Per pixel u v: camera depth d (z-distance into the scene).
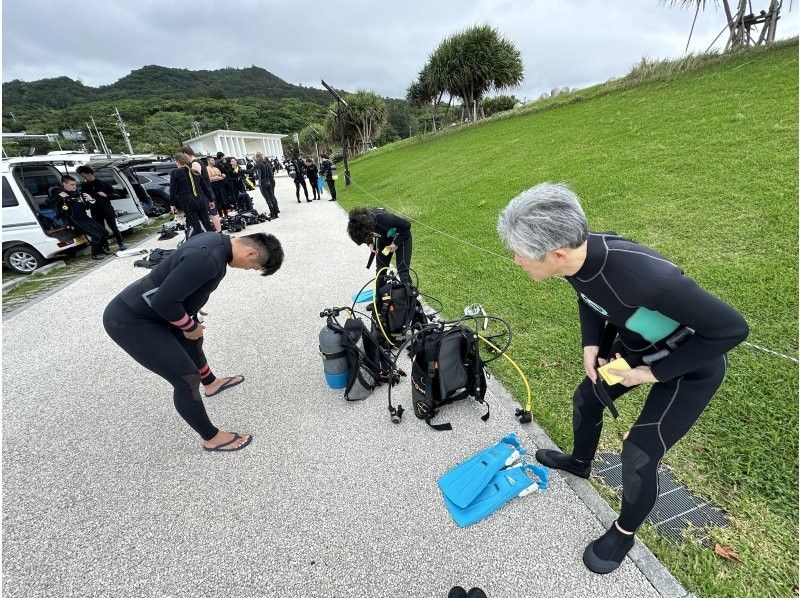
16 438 2.63
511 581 1.58
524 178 7.59
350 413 2.65
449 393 2.42
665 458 1.96
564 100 15.96
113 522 1.98
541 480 1.97
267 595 1.61
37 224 6.90
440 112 32.50
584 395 1.75
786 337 2.52
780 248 3.42
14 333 4.31
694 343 1.13
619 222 4.65
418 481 2.07
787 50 9.09
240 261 2.13
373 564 1.69
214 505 2.04
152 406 2.90
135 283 2.07
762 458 1.87
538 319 3.37
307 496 2.05
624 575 1.54
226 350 3.61
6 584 1.71
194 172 6.72
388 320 3.22
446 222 6.73
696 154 5.83
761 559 1.51
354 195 12.86
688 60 11.49
